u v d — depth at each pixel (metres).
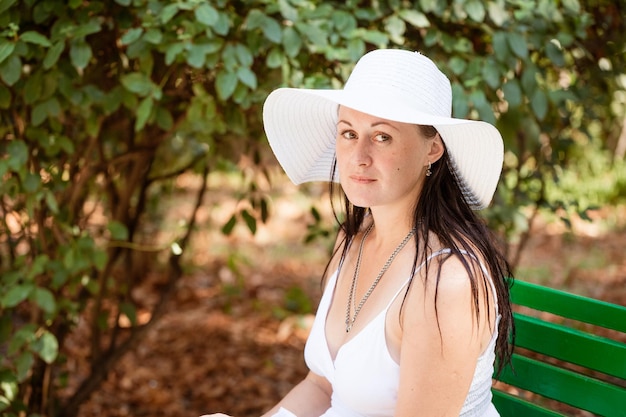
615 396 1.82
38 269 2.56
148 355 4.30
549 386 1.93
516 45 2.43
